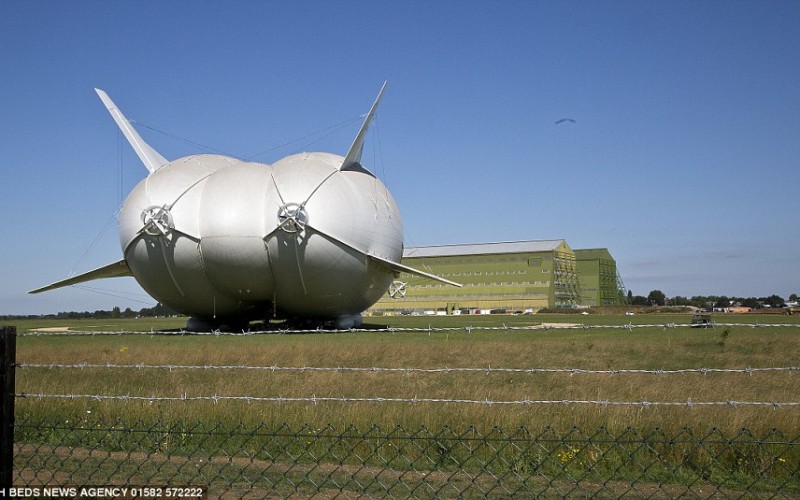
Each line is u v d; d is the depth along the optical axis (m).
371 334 40.91
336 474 9.39
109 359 21.33
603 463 9.49
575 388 15.38
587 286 132.25
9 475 7.45
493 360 22.11
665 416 10.51
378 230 52.72
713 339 30.48
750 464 9.34
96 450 10.59
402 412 11.12
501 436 10.15
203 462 9.96
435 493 8.49
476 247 129.62
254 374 18.30
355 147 53.12
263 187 51.81
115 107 57.81
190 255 51.03
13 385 7.55
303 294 51.50
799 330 37.44
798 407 11.20
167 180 52.31
